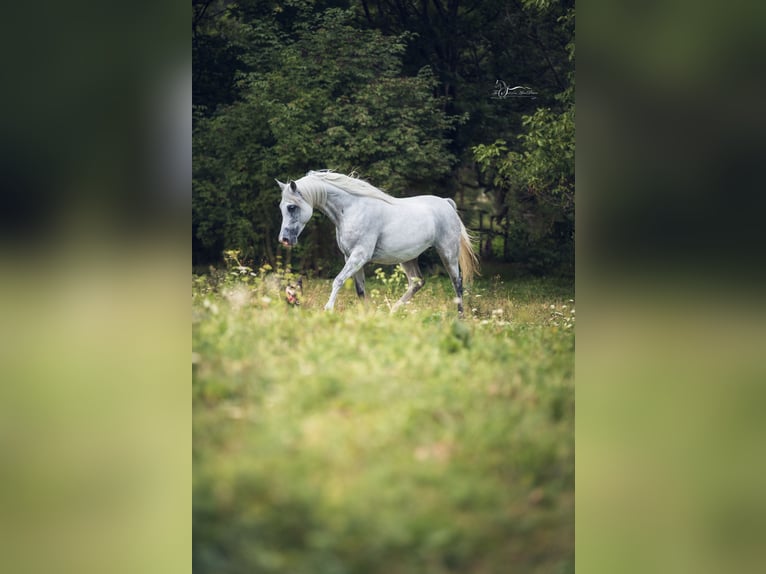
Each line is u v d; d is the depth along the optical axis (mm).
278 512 4512
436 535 4430
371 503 4590
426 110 16062
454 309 10945
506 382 5984
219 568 4215
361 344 6730
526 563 4395
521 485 4891
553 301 12172
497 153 15008
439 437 5199
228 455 4887
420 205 11062
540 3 16078
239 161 16016
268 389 5680
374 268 15430
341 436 5121
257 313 7344
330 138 15320
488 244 16188
